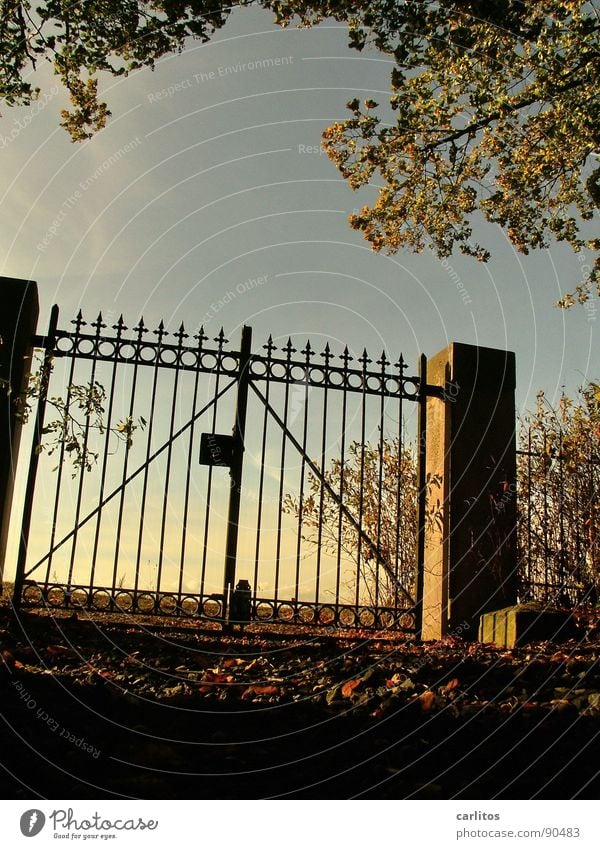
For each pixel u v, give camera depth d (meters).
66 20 7.39
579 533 8.65
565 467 8.16
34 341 6.60
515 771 3.60
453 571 7.08
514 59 8.46
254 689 4.53
